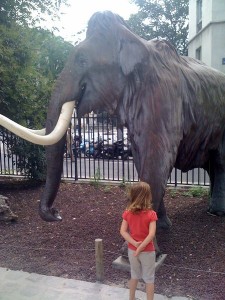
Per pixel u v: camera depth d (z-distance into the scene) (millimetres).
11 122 3688
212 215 5875
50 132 4242
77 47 4195
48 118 4277
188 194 7273
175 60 4516
